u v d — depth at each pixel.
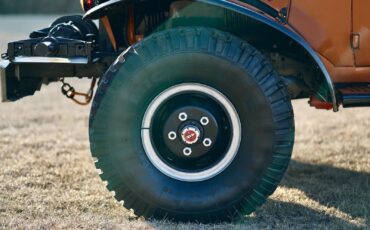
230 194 4.27
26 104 8.64
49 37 4.54
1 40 17.05
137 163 4.27
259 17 4.27
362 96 4.47
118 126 4.26
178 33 4.24
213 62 4.21
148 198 4.28
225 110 4.26
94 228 4.26
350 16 4.59
